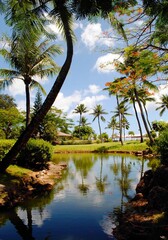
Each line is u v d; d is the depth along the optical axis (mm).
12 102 51062
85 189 12234
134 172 17641
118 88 8336
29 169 15773
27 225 7410
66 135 60125
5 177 11562
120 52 7121
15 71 19359
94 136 84688
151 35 6668
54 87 11836
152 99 43781
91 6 7918
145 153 32875
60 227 7246
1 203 9000
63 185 13305
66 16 11812
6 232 6934
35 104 45500
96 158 30484
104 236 6582
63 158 31344
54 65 18609
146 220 6938
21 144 11805
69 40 12055
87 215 8227
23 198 10500
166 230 6188
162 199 7547
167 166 9820
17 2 10969
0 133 28969
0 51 17828
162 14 6117
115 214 8219
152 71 6816
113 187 12594
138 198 9398
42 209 8961
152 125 44719
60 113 57844
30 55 18125
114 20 7195
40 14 11641
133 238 6172
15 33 11172
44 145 17188
